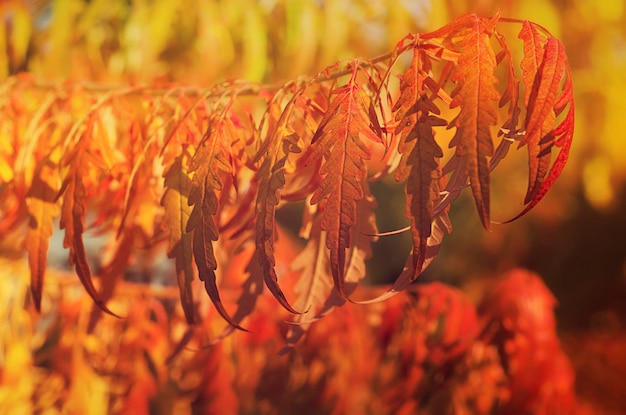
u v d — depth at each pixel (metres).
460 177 0.37
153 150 0.48
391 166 0.45
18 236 0.59
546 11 1.04
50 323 0.63
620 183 1.32
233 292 0.65
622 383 1.20
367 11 0.96
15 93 0.52
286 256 0.70
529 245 1.68
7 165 0.50
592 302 1.61
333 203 0.37
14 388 0.60
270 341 0.67
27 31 0.90
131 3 0.96
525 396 0.65
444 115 0.95
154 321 0.73
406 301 0.68
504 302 0.67
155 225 0.49
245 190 0.51
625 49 1.20
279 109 0.44
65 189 0.44
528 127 0.36
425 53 0.39
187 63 0.95
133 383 0.63
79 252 0.43
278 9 0.94
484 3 0.97
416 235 0.35
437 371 0.66
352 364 0.68
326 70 0.42
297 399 0.69
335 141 0.37
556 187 1.54
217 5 0.90
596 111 1.22
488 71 0.36
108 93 0.49
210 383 0.65
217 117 0.42
